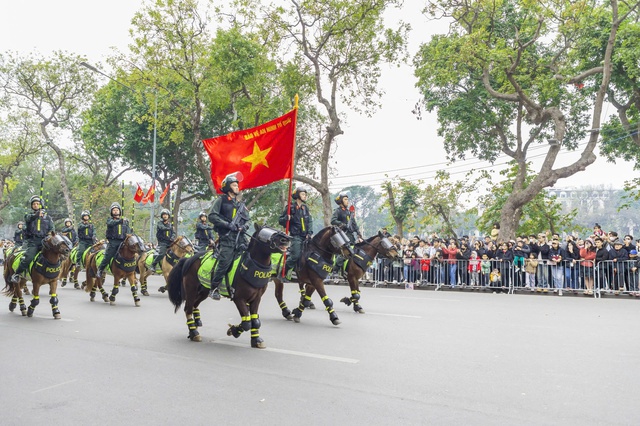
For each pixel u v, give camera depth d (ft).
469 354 25.48
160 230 53.88
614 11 71.67
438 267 63.77
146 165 134.72
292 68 88.53
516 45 84.79
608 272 54.03
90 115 132.46
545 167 77.00
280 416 16.66
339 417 16.56
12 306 40.06
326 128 87.92
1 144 147.13
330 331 32.09
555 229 120.57
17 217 219.82
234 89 91.15
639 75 76.48
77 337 30.07
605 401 18.16
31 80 130.00
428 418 16.46
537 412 17.03
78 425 16.01
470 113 95.04
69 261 61.87
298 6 82.58
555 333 31.24
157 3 89.25
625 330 32.32
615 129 95.45
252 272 26.37
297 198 37.68
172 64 93.50
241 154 39.63
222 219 27.71
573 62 87.92
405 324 34.71
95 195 147.43
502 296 54.08
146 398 18.53
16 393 19.19
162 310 42.14
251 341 27.27
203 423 16.11
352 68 88.48
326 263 34.76
